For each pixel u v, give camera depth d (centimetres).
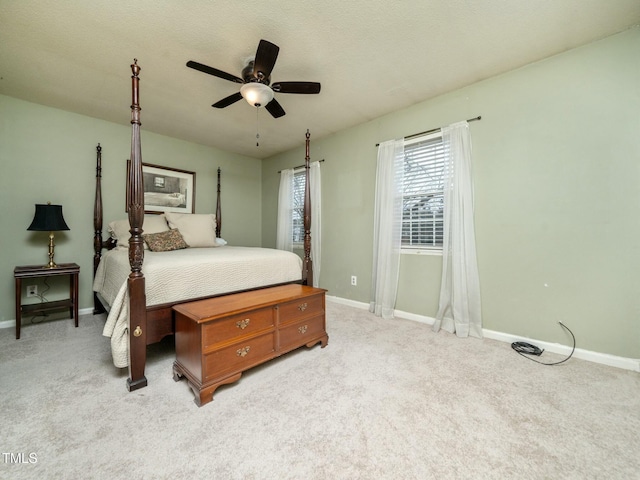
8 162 278
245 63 217
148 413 141
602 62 199
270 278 248
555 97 217
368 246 344
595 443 122
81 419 136
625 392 161
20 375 177
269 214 491
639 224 188
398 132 312
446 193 268
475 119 255
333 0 163
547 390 163
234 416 139
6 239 278
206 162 431
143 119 332
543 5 168
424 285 293
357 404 149
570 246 212
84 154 319
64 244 308
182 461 112
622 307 193
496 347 227
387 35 193
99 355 207
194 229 337
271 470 108
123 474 105
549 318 221
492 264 247
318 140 400
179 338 173
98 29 185
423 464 111
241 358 170
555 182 218
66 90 265
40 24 180
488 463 111
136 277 165
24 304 287
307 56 216
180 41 198
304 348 224
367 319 303
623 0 165
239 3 165
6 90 265
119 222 320
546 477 105
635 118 189
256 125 351
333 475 106
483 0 164
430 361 201
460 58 220
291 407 147
